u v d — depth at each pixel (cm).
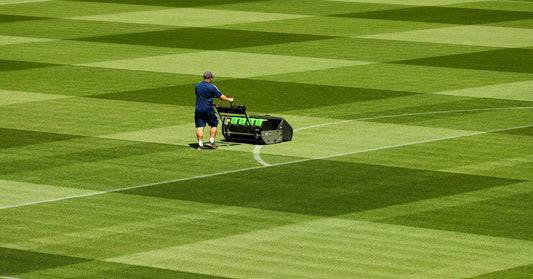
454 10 6600
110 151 2962
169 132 3234
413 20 6112
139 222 2261
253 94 3884
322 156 2892
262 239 2134
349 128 3284
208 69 4453
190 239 2138
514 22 6047
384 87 4047
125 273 1925
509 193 2486
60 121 3397
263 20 6056
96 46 5097
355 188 2539
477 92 3944
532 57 4816
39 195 2484
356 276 1906
